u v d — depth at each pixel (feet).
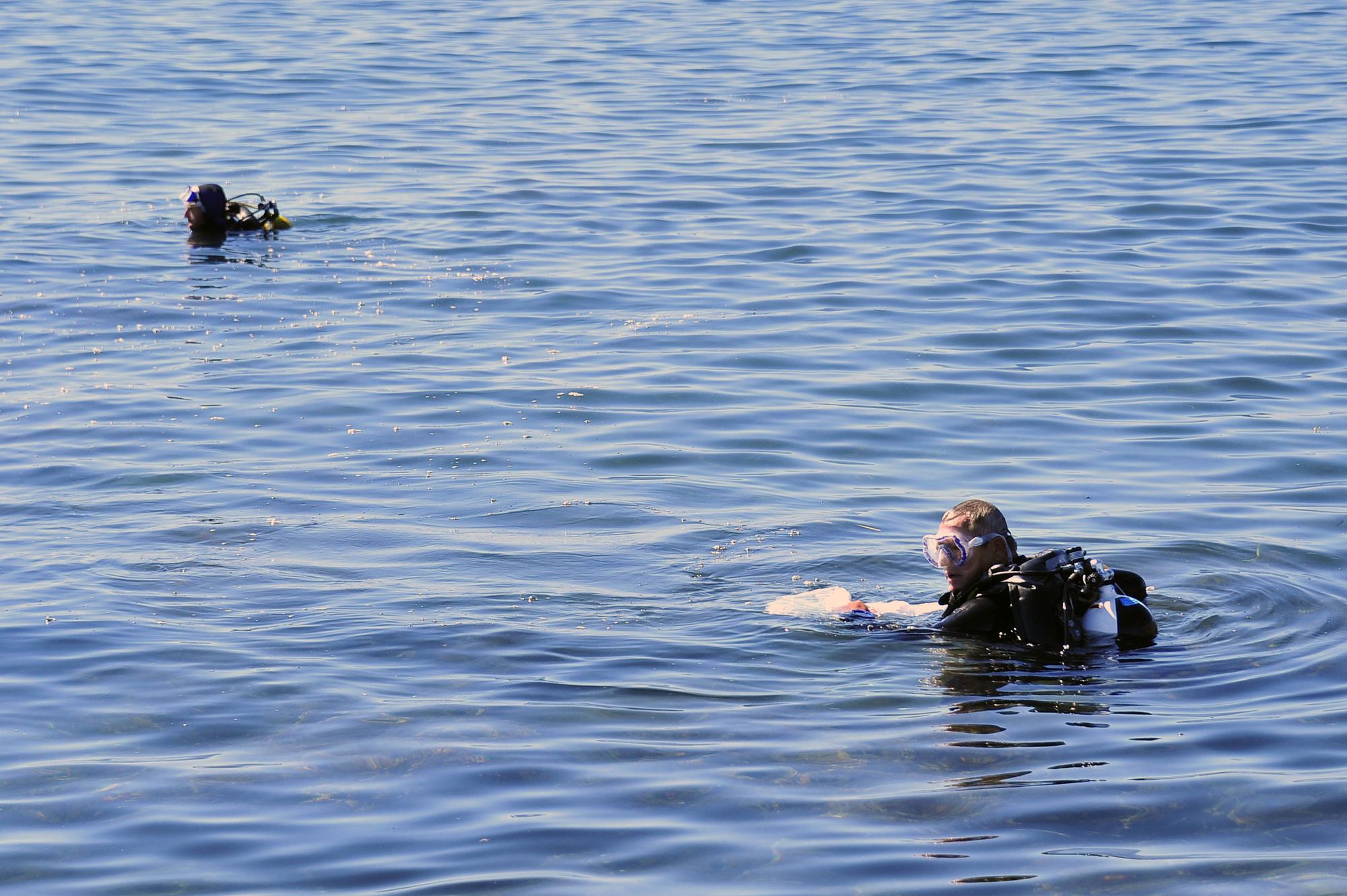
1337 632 48.67
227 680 45.14
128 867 34.76
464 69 193.77
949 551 49.73
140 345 87.61
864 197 124.98
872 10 246.88
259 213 122.01
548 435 71.92
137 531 58.95
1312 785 37.91
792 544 57.98
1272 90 170.09
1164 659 46.62
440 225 117.91
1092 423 73.26
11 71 187.11
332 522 60.23
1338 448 68.74
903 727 41.83
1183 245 107.86
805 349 85.97
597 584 53.83
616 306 95.55
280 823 36.76
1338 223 112.98
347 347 87.10
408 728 41.96
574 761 39.83
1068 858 34.58
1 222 118.52
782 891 33.35
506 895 33.22
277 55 203.41
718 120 159.74
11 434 71.72
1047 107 163.53
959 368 82.17
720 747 40.63
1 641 47.93
